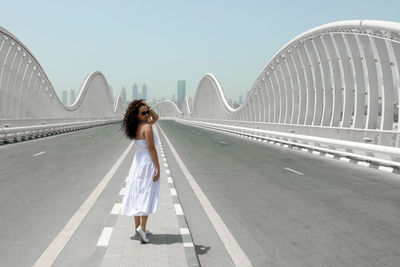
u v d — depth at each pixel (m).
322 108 24.77
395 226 5.83
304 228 5.68
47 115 45.66
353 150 15.52
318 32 22.44
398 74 15.21
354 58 18.98
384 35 15.55
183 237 4.92
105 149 18.30
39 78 41.28
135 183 4.60
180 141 25.41
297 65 28.19
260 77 38.91
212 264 4.25
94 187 8.63
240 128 34.06
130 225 5.44
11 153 16.16
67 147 19.30
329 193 8.43
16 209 6.61
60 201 7.23
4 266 4.11
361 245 4.93
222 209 6.84
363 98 18.92
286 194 8.26
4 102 31.05
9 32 29.58
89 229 5.46
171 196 7.57
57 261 4.26
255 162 14.20
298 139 20.23
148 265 3.92
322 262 4.34
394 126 16.34
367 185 9.56
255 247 4.83
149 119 4.80
